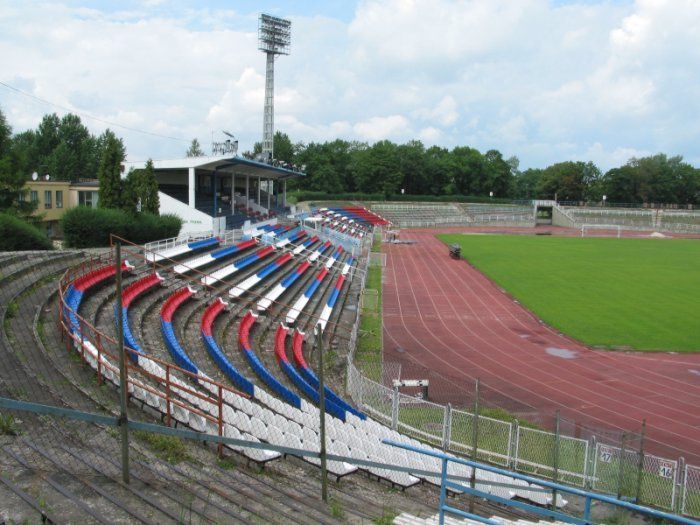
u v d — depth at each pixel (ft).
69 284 68.08
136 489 27.22
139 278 88.22
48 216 160.76
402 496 39.45
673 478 45.39
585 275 168.14
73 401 38.24
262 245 153.07
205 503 27.37
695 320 113.91
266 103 282.97
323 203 360.28
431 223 363.97
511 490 45.32
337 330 99.81
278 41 286.25
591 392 74.38
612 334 103.50
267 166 192.85
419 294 138.92
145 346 62.59
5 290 65.62
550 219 414.21
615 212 392.27
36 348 48.83
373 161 426.92
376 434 52.06
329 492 34.99
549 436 53.67
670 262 197.26
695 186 477.77
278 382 59.47
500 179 484.33
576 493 26.53
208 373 60.44
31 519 23.04
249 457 36.78
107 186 124.57
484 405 67.77
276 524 27.04
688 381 79.41
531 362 86.74
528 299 133.59
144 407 41.29
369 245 225.56
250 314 88.12
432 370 81.41
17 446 29.86
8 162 122.52
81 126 367.86
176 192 188.65
